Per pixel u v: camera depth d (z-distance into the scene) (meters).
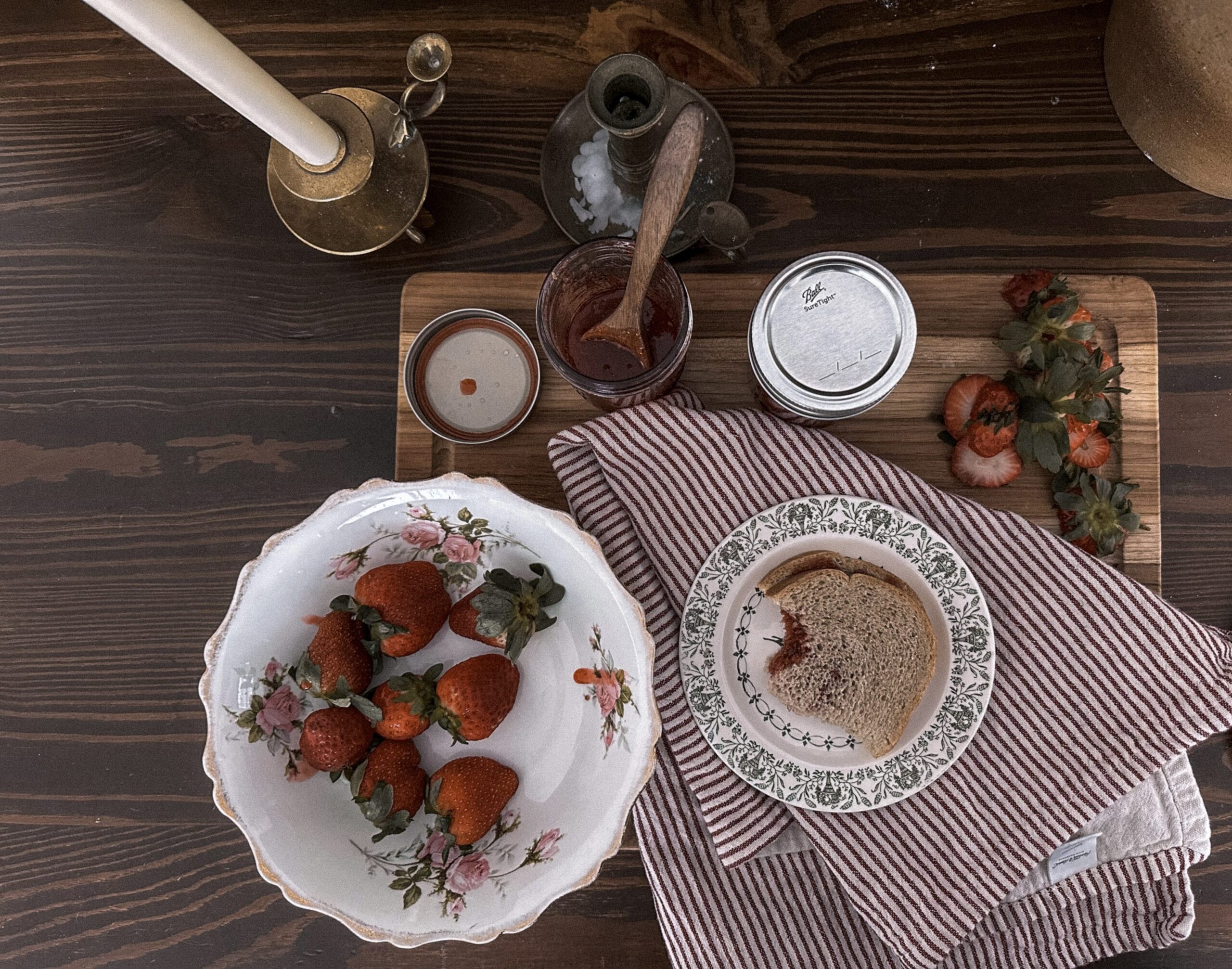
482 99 1.19
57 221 1.25
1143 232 1.16
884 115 1.17
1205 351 1.17
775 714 0.98
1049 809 0.98
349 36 1.20
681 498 0.99
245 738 0.87
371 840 0.91
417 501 0.88
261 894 1.23
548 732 0.96
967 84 1.16
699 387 1.04
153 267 1.24
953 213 1.16
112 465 1.24
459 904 0.90
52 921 1.24
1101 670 0.97
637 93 1.02
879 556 0.97
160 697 1.24
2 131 1.24
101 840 1.23
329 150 0.99
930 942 0.98
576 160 1.13
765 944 1.04
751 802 1.00
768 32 1.17
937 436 1.03
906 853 0.99
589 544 0.87
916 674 0.96
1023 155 1.16
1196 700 0.95
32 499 1.25
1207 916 1.18
